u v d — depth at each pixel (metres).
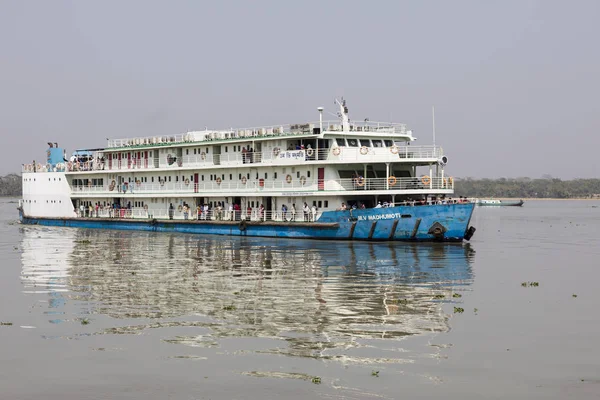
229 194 70.50
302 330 30.22
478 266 47.94
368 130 66.81
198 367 25.58
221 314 33.31
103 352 27.47
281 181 65.88
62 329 30.89
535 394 23.00
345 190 62.12
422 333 29.70
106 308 35.00
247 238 67.31
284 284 41.06
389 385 23.72
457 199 61.06
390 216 59.19
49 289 40.59
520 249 62.28
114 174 83.56
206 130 75.50
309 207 64.75
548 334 29.61
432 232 58.06
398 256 52.16
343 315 32.78
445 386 23.64
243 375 24.70
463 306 34.91
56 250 60.84
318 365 25.62
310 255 53.22
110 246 63.34
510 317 32.53
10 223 99.81
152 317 32.88
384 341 28.50
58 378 24.77
